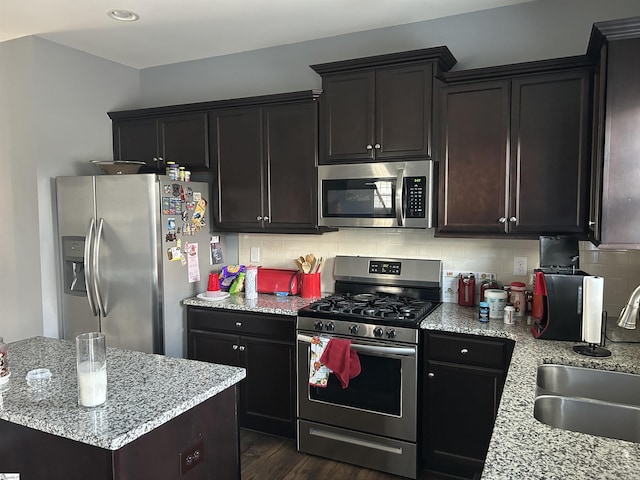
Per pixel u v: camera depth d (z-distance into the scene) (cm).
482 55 299
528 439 131
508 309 261
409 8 292
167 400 159
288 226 327
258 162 332
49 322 343
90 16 299
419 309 286
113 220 320
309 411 291
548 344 223
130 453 139
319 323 283
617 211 202
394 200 289
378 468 275
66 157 354
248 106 333
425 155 283
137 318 318
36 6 283
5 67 343
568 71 248
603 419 175
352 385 278
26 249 344
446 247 316
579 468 115
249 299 332
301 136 317
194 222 341
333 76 304
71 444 142
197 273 345
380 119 292
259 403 314
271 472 275
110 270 323
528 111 258
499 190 266
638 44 195
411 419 264
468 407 258
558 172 254
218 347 324
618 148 200
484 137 268
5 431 156
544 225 258
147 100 414
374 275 330
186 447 161
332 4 284
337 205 307
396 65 285
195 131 353
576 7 277
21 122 339
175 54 376
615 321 267
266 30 326
